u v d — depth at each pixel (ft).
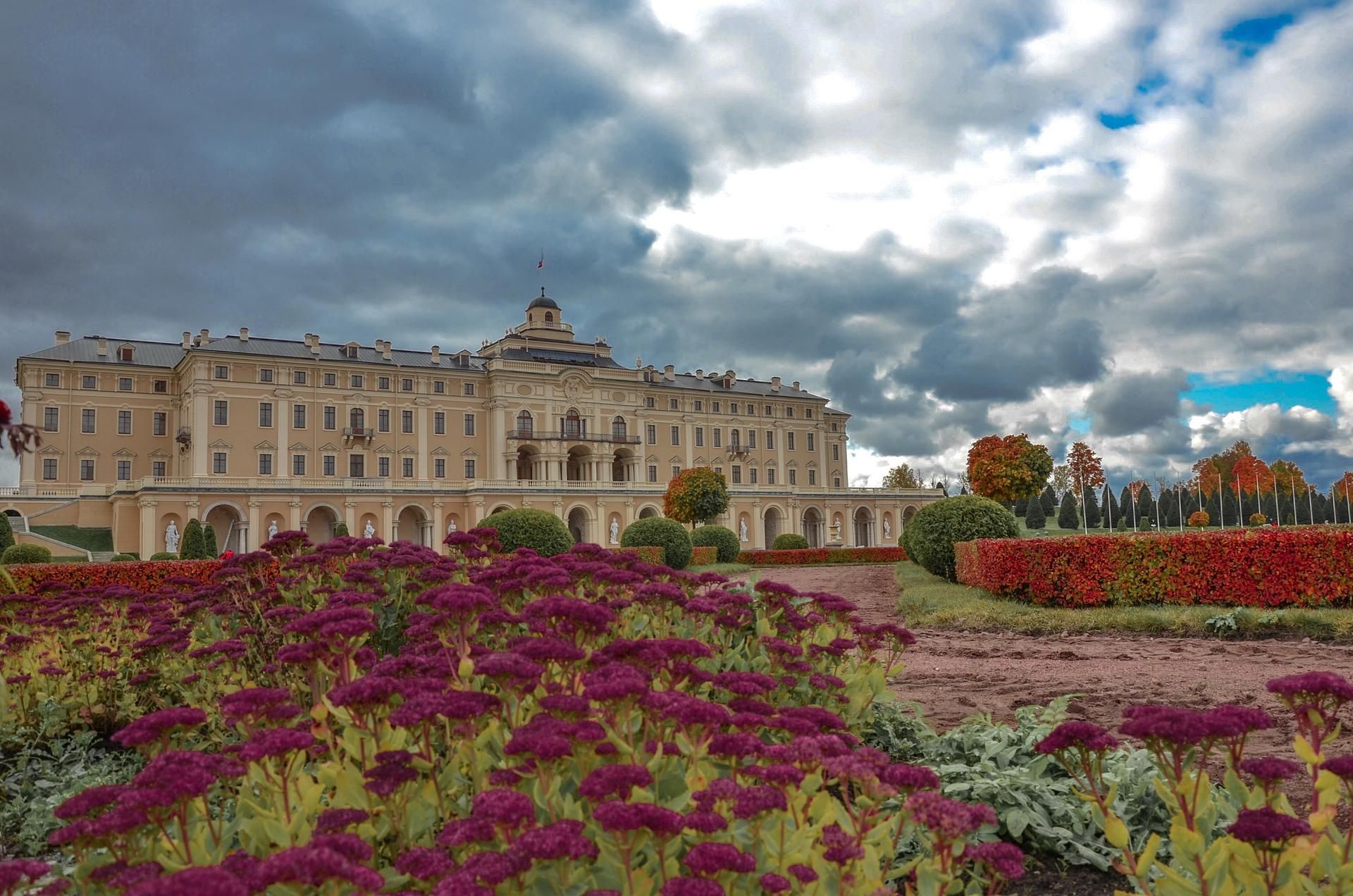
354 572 21.25
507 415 226.58
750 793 9.08
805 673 17.84
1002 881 10.86
